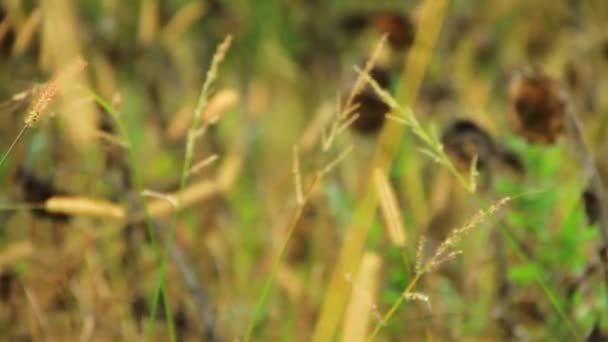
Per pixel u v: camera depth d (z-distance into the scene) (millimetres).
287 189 6793
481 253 6402
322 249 6605
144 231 6387
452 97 6781
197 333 6410
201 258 6551
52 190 6332
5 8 6547
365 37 7102
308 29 7145
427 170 6613
